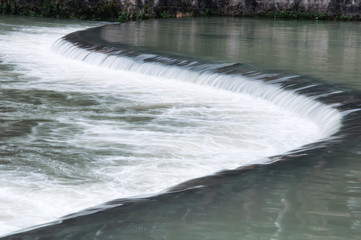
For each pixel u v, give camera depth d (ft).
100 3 111.96
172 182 28.91
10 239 19.11
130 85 51.44
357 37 76.48
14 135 36.32
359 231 19.30
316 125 37.96
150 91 49.03
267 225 19.70
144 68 55.31
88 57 62.95
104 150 33.55
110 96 47.47
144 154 32.89
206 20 99.19
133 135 36.60
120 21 110.93
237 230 19.39
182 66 53.01
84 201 26.27
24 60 64.69
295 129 37.96
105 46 64.03
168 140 35.53
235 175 24.66
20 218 24.38
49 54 69.21
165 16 109.81
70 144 34.63
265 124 38.96
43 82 52.95
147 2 110.32
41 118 40.40
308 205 21.47
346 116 35.86
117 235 19.04
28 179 28.81
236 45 64.95
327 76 46.85
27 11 114.62
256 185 23.45
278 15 106.52
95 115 41.42
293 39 72.49
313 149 28.17
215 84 48.44
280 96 42.80
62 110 42.70
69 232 19.30
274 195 22.41
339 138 30.25
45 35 86.99
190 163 31.68
